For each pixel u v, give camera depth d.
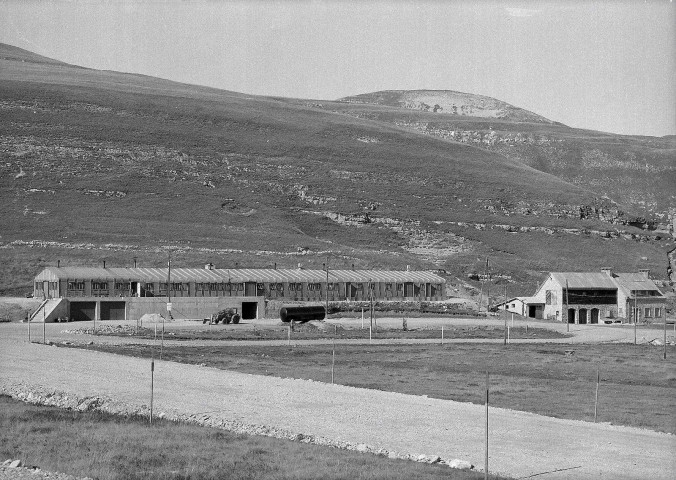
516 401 81.12
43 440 60.44
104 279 187.00
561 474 55.00
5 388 78.44
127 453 57.47
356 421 68.88
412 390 85.88
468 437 64.31
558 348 134.62
